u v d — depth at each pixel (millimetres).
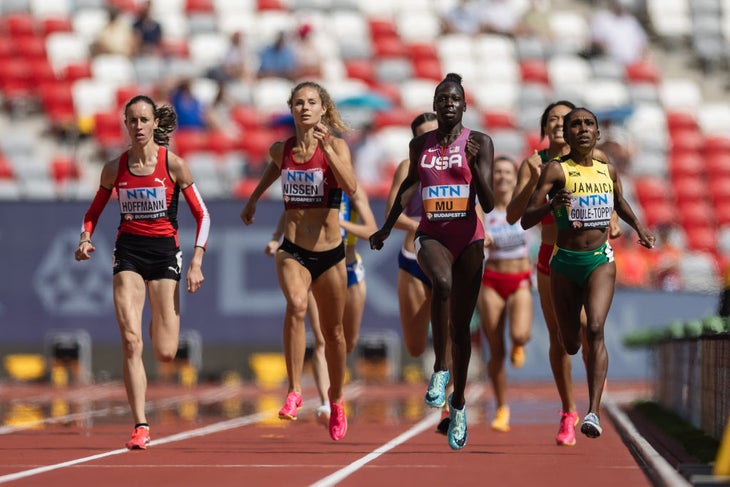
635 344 51062
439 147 25062
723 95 94500
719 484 18703
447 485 20359
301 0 92875
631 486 20281
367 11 94375
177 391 55031
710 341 29359
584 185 26391
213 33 89750
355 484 20500
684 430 31312
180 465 23969
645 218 79438
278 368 59594
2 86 82188
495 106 87750
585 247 26453
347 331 32438
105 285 59781
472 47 91875
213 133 77000
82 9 89500
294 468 23391
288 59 85375
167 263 28000
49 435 32281
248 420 38188
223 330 59375
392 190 31438
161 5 91062
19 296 59781
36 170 74438
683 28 99500
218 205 59406
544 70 91312
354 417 39531
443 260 24484
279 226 33219
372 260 59219
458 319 25172
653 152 84750
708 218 82062
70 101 80938
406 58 90375
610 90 90562
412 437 31734
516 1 98125
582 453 27016
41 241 59812
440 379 24141
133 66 83812
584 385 56438
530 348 59906
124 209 27922
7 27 85188
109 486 20219
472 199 24969
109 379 60000
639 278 64875
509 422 37406
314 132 26219
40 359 59719
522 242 34750
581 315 29922
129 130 27750
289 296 26891
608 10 100125
